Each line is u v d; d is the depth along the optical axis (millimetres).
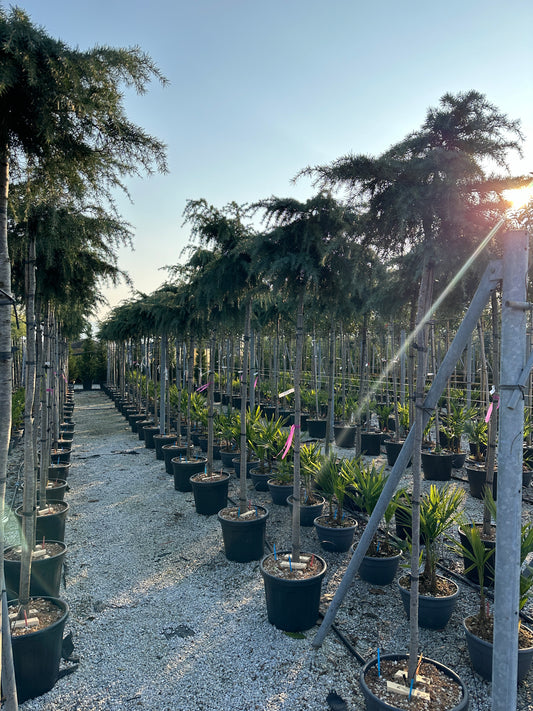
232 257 4379
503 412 2129
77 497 7188
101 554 5141
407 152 2699
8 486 7715
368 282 3588
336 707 2869
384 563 4379
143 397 17250
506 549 2115
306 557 4051
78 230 3576
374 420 13312
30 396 3445
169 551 5211
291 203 3533
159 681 3131
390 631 3701
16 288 4684
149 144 2592
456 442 8758
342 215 3225
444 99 2670
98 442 11898
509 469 2113
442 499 4273
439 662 3006
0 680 2262
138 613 3969
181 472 7363
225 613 3961
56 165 2461
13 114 2215
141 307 9617
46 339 7230
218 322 5824
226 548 4953
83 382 30781
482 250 2469
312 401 12648
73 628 3750
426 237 2645
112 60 2270
